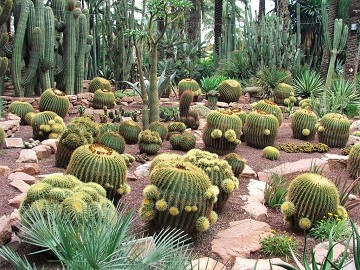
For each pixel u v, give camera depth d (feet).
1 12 31.99
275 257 13.83
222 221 16.22
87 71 49.98
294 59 53.11
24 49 37.40
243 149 26.68
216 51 70.54
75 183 14.19
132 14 50.34
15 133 27.32
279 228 16.14
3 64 31.42
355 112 40.93
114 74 51.08
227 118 24.71
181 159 17.13
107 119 33.94
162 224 13.97
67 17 38.96
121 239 9.57
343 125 28.14
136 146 26.18
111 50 50.72
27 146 24.00
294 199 15.69
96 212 12.03
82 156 16.03
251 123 26.86
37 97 37.24
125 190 16.37
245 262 12.89
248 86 50.19
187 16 79.05
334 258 13.38
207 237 14.79
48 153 22.81
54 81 40.37
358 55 48.01
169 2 27.66
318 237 15.24
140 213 13.99
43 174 19.72
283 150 27.04
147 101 28.40
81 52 41.16
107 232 9.55
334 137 28.25
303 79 47.44
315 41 69.82
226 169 16.75
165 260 9.80
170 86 47.34
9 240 12.75
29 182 18.12
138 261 9.25
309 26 70.69
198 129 31.91
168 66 59.62
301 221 15.33
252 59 53.88
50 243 10.04
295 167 22.97
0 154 22.22
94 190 13.57
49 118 25.57
